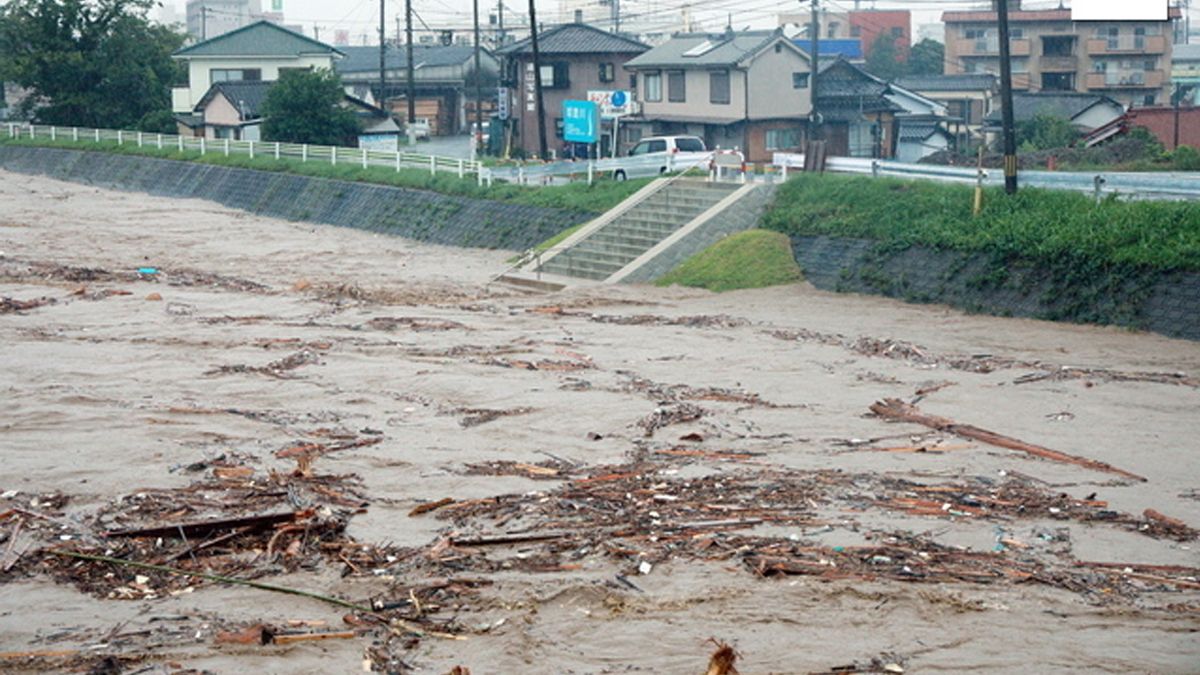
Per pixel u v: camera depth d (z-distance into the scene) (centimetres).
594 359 2294
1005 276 2752
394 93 8300
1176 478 1539
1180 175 3359
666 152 4503
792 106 5706
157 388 2023
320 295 3052
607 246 3462
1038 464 1596
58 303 2841
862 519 1343
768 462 1597
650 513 1362
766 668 993
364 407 1923
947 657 1011
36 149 6762
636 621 1083
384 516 1385
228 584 1188
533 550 1259
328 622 1094
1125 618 1088
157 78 7256
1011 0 7638
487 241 4003
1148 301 2509
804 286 3112
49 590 1175
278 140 5878
